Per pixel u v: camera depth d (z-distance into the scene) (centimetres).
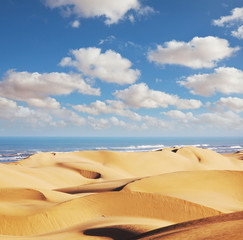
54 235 1230
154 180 2802
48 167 4775
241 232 673
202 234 734
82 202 1900
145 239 870
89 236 1155
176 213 1905
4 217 1534
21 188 2480
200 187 2789
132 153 6519
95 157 6269
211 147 18912
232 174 3092
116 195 2075
